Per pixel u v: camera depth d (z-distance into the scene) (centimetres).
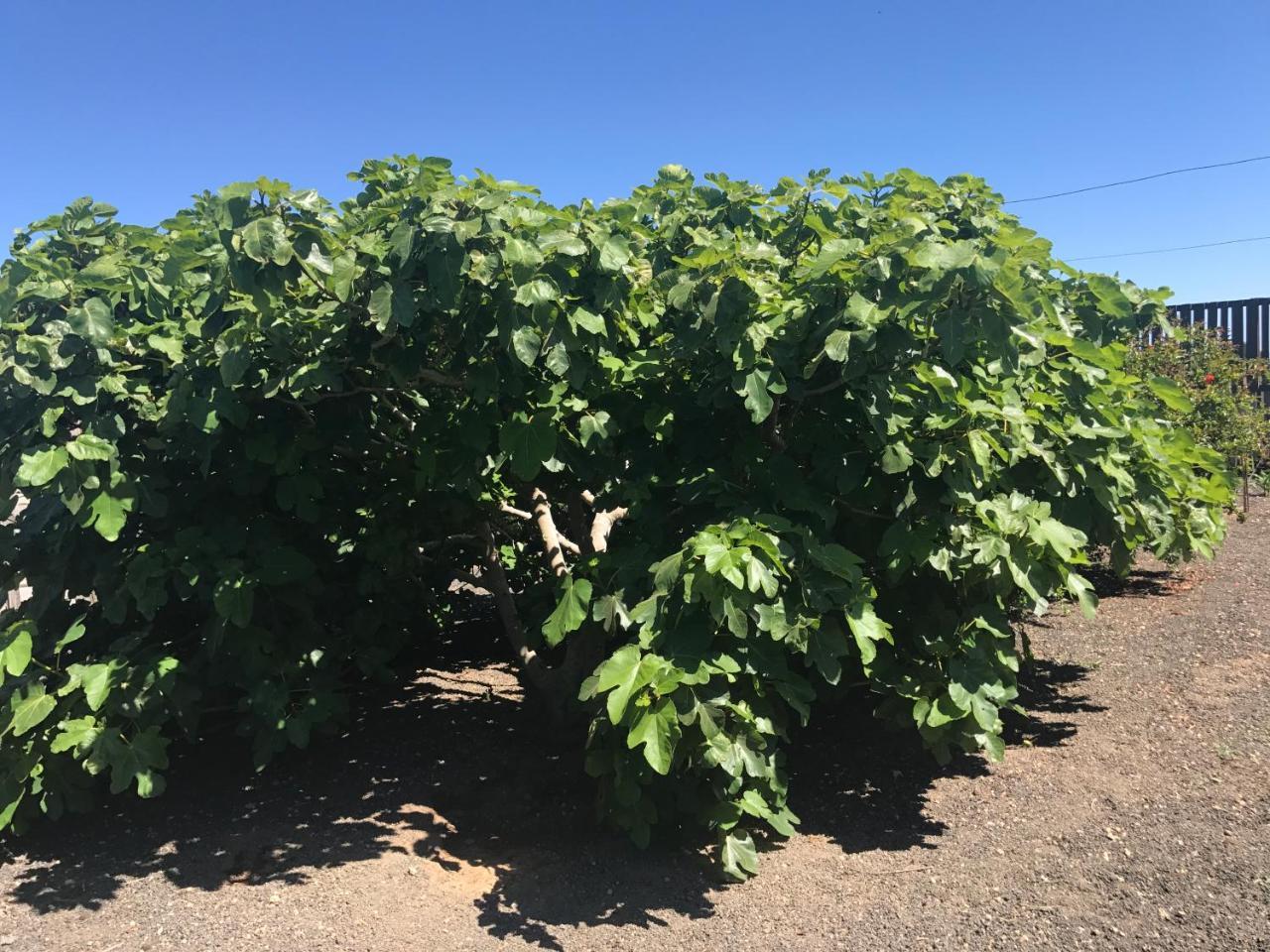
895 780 392
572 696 439
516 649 455
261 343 327
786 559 294
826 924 282
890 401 302
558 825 356
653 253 400
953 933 275
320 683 384
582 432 338
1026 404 367
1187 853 311
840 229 372
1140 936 268
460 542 501
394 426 420
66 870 329
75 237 367
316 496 375
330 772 411
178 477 386
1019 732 438
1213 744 399
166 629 398
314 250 290
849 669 394
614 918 289
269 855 336
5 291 314
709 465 344
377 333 331
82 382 319
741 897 300
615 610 309
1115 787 368
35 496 349
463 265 288
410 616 495
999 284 280
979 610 344
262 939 281
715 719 282
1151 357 885
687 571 280
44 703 323
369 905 299
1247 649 518
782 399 341
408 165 359
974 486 315
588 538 450
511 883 313
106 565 356
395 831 354
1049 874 306
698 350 320
